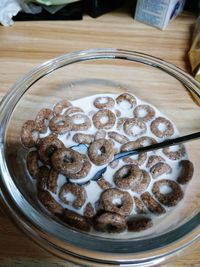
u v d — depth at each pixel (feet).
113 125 0.40
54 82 0.42
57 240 0.29
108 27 0.51
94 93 0.43
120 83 0.44
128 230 0.32
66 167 0.34
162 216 0.33
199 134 0.35
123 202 0.33
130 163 0.36
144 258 0.29
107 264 0.28
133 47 0.49
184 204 0.34
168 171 0.36
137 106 0.42
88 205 0.33
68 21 0.51
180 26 0.53
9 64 0.44
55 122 0.39
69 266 0.30
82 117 0.40
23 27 0.50
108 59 0.43
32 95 0.40
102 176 0.35
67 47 0.48
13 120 0.37
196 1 0.55
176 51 0.49
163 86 0.43
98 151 0.37
